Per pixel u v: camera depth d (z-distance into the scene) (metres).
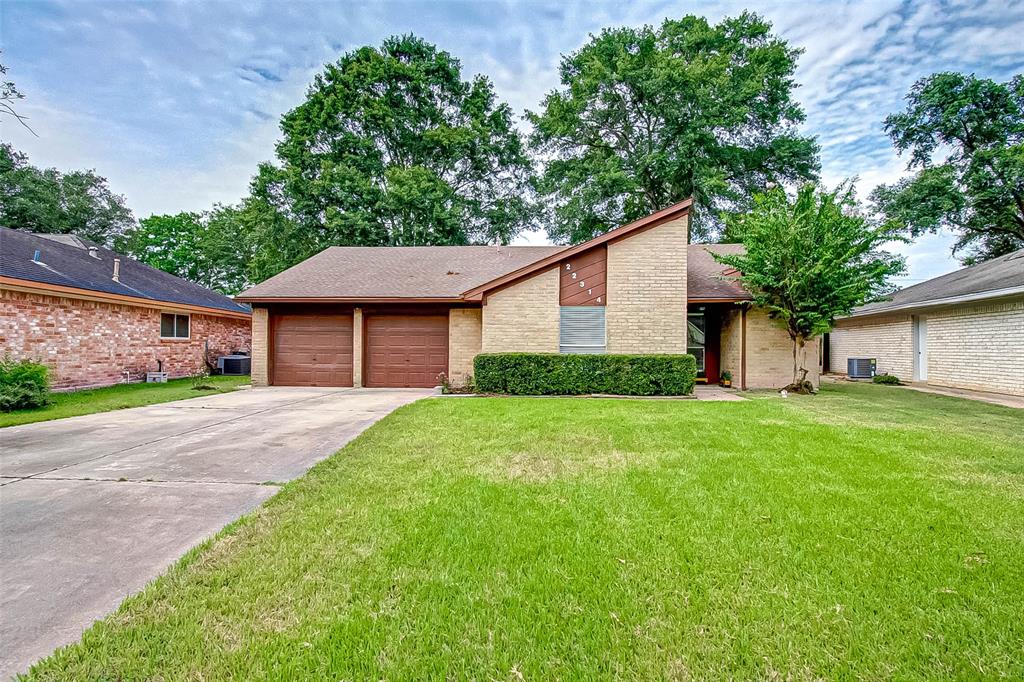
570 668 1.76
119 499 3.59
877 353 15.68
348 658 1.81
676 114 20.70
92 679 1.72
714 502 3.37
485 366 10.14
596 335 10.66
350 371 12.84
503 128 27.05
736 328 11.91
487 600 2.18
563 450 4.91
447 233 23.31
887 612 2.06
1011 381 10.34
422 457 4.66
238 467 4.47
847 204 10.06
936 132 21.41
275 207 22.17
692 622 2.01
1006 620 2.00
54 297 11.01
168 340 14.68
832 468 4.18
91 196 31.36
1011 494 3.50
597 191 21.36
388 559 2.57
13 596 2.26
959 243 23.75
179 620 2.05
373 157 23.91
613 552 2.63
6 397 7.89
